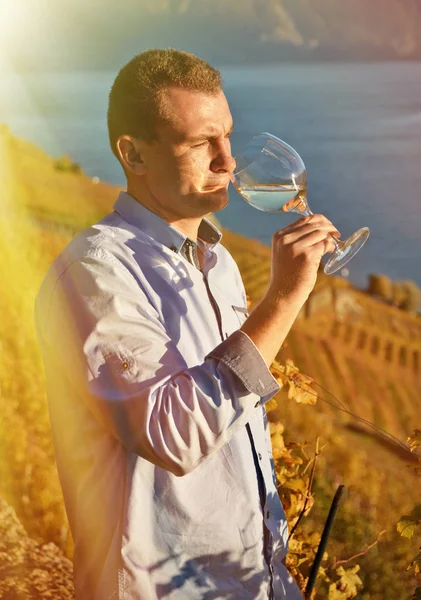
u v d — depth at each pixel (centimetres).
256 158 173
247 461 153
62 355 144
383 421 2005
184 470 135
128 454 144
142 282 149
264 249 2928
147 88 151
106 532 145
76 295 144
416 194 6231
